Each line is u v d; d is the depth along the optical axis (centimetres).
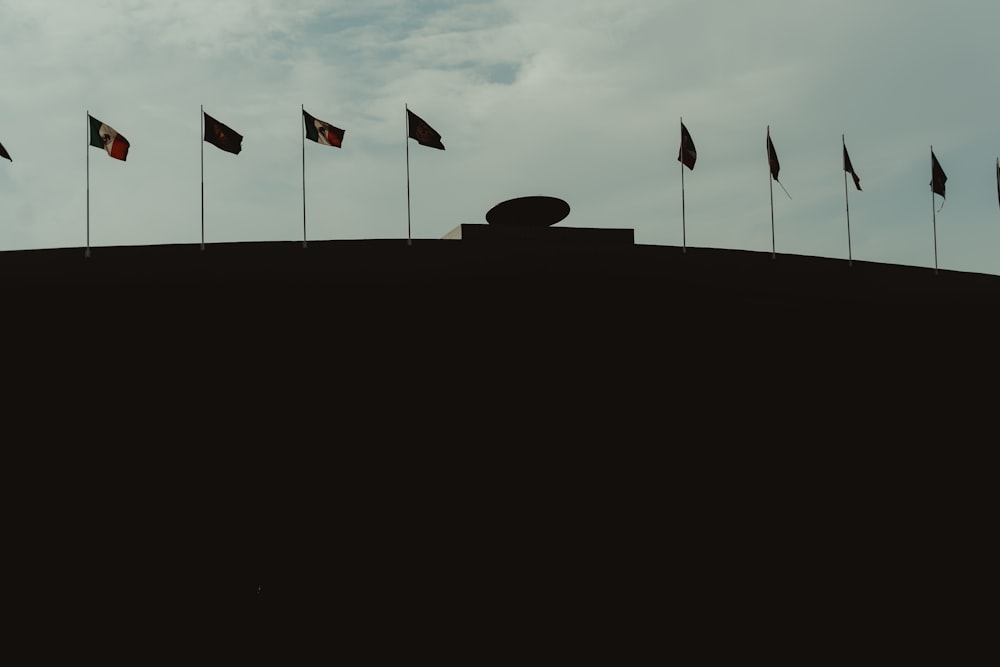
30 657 2664
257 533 2761
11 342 2783
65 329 2802
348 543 2778
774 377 3158
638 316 3047
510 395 2920
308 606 2734
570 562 2870
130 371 2800
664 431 3014
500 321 2950
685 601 2939
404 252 2948
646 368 3028
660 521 2962
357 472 2814
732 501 3044
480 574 2812
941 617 3203
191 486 2767
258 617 2716
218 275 2864
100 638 2683
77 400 2778
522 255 3003
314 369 2848
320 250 2914
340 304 2888
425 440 2856
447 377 2895
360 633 2736
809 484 3141
